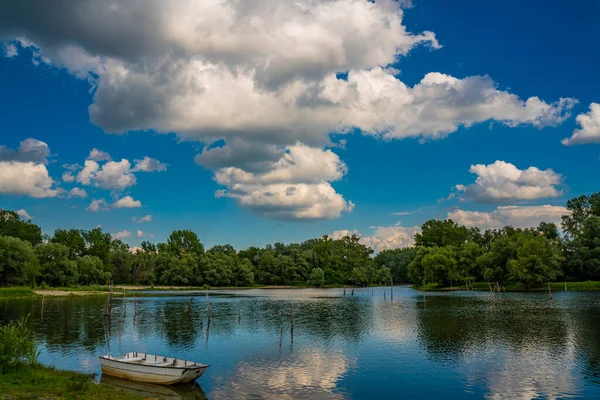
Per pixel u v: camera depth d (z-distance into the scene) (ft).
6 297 383.45
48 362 139.03
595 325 201.67
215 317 263.70
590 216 487.20
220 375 122.21
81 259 534.37
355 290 582.35
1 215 609.01
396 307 309.63
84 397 83.15
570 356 141.08
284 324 228.22
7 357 97.96
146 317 262.26
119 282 644.69
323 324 225.97
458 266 513.86
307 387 110.52
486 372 123.75
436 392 106.42
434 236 622.95
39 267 461.78
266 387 110.52
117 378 115.96
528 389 107.96
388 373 123.65
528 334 181.16
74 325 225.56
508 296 371.76
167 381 108.99
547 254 440.86
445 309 283.38
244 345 168.55
